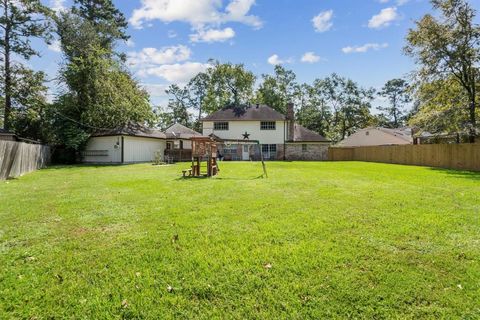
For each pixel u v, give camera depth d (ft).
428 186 28.27
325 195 23.02
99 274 9.57
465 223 14.80
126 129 79.51
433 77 56.90
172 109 157.58
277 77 133.69
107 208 18.67
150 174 42.42
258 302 7.97
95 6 91.15
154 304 7.95
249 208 18.42
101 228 14.39
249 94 130.21
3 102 67.15
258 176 38.47
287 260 10.39
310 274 9.37
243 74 125.49
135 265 10.19
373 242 12.11
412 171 47.37
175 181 32.99
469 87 55.47
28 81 69.15
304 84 141.79
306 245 11.79
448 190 25.66
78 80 72.79
